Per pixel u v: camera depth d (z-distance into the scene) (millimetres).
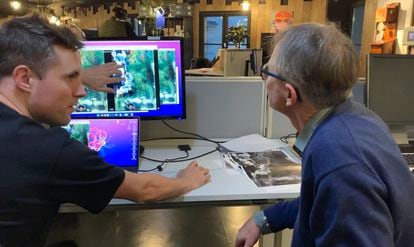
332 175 653
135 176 1017
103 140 1379
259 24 7223
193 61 5047
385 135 735
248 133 1848
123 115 1554
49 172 782
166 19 7270
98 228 2422
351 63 752
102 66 1499
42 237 861
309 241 768
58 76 849
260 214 1166
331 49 743
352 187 634
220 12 7469
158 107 1580
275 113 1782
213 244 2260
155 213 2639
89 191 856
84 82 1465
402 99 1650
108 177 892
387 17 4160
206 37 7676
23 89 826
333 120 745
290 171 1345
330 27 794
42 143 787
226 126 1832
